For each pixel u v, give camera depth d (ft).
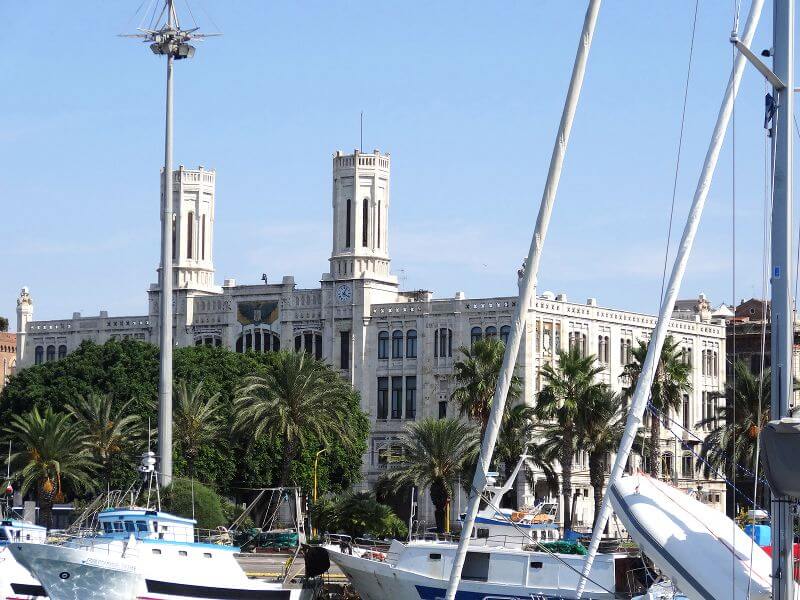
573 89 152.56
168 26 311.88
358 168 538.06
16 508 387.34
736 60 164.04
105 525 244.22
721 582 140.05
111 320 583.17
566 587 224.74
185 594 236.84
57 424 387.55
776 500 117.08
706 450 397.19
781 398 117.91
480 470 161.38
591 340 516.73
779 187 119.96
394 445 446.60
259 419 386.11
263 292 551.59
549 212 156.66
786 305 118.42
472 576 231.91
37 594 256.32
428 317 516.32
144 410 434.30
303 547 266.16
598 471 384.27
